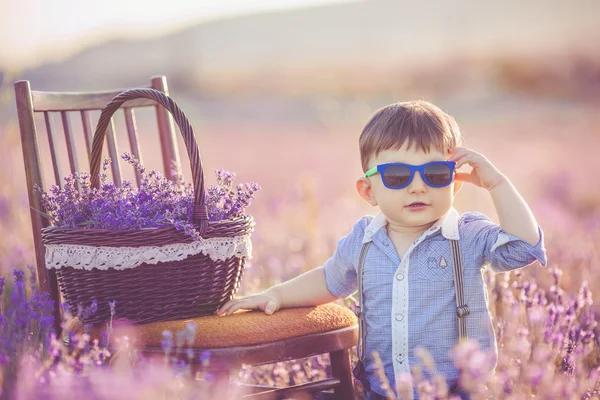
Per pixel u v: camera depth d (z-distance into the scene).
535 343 2.82
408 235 2.70
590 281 3.85
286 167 12.43
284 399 2.72
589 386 2.55
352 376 2.98
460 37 82.31
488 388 2.49
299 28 92.06
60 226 2.66
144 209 2.66
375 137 2.63
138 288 2.58
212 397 2.41
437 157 2.60
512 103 30.95
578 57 36.47
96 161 2.92
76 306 2.68
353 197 6.90
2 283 2.73
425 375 2.58
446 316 2.59
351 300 3.48
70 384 2.17
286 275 4.51
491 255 2.60
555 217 5.68
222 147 17.84
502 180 2.60
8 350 2.39
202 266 2.64
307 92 48.75
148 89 2.72
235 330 2.50
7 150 5.06
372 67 60.47
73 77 56.59
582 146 14.97
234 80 58.88
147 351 2.50
